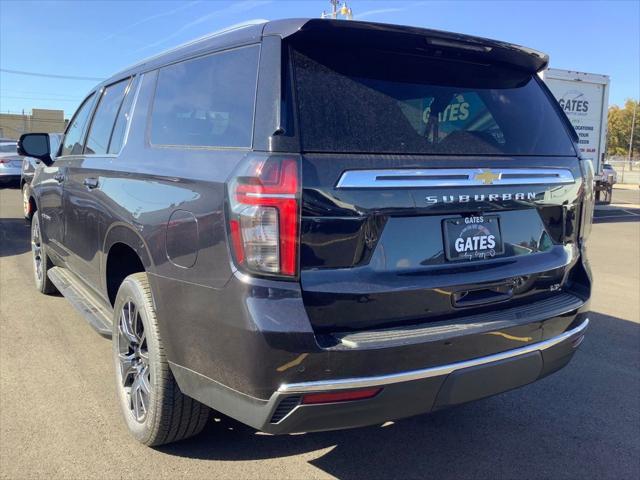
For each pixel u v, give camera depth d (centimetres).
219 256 237
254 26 265
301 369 223
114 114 399
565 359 304
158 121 328
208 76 289
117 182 338
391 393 236
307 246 227
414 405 245
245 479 290
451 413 373
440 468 307
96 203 368
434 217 257
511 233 285
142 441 311
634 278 786
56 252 507
